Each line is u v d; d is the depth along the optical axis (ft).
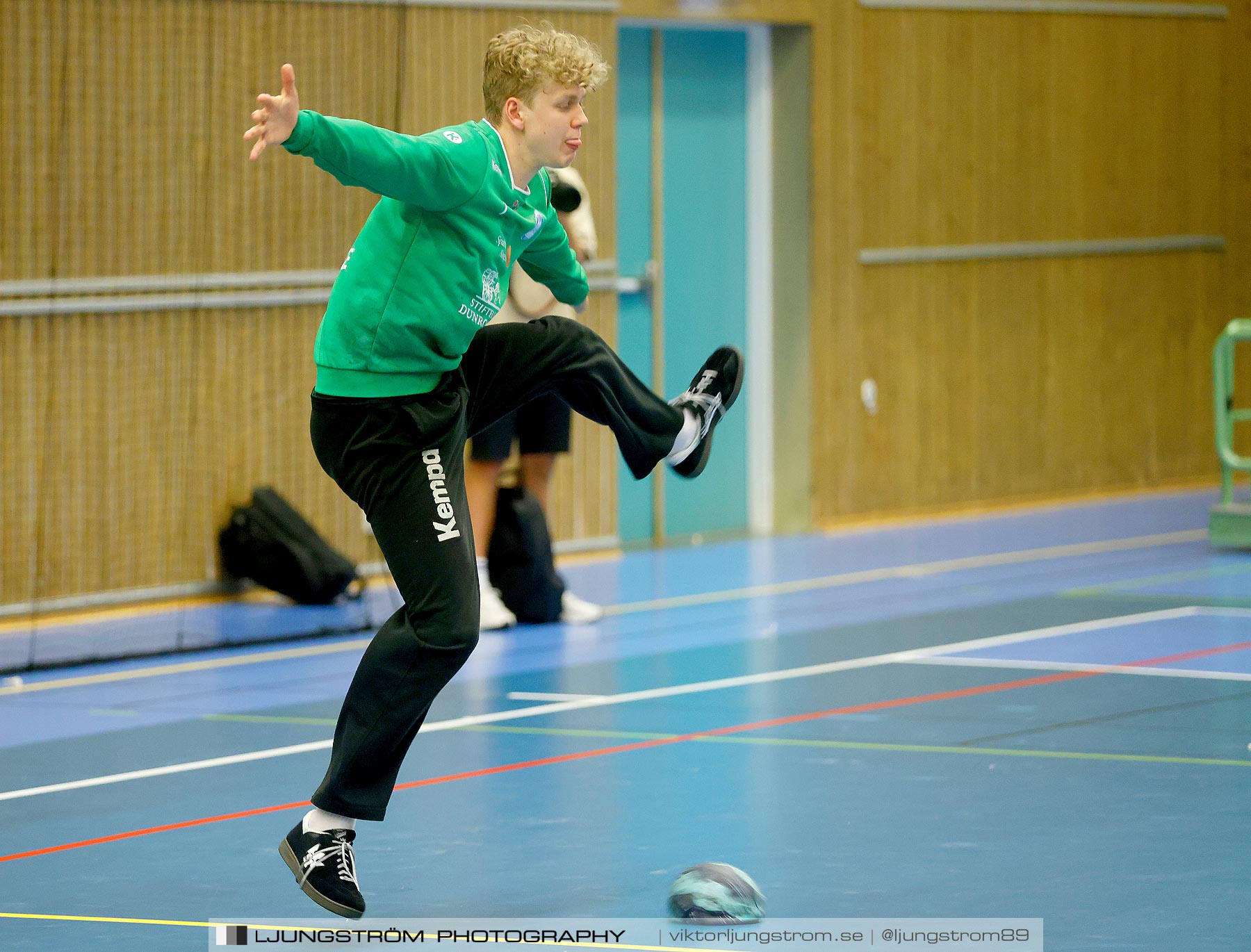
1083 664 45.03
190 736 39.73
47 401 56.18
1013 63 81.00
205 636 54.03
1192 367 89.30
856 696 41.65
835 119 75.25
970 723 38.09
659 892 26.08
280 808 32.48
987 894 25.44
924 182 78.33
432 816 31.09
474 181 22.75
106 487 57.52
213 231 59.31
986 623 52.26
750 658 47.42
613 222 69.15
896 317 78.02
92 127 56.70
